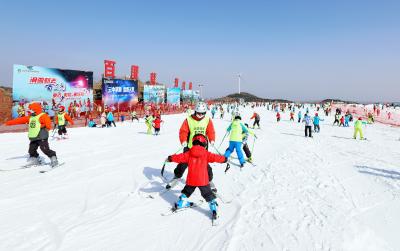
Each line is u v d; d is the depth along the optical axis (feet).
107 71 115.55
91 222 15.47
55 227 14.79
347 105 284.41
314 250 12.84
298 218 16.30
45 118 27.09
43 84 91.20
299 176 26.14
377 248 13.43
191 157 16.20
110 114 78.64
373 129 91.04
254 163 31.73
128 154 35.35
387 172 29.04
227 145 46.29
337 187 22.97
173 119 115.75
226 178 24.99
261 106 311.68
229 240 13.61
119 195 19.76
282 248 12.96
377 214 17.46
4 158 32.30
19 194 19.71
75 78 98.63
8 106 93.97
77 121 92.32
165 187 21.66
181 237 14.02
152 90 153.28
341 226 15.30
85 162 30.17
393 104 303.68
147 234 14.26
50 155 27.35
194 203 18.42
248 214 16.80
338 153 41.52
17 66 85.81
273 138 58.49
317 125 76.07
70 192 20.29
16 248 12.67
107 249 12.80
